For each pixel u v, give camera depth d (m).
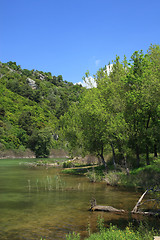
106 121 25.64
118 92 25.69
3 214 11.28
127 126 23.77
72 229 9.03
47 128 87.50
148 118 24.97
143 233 7.18
